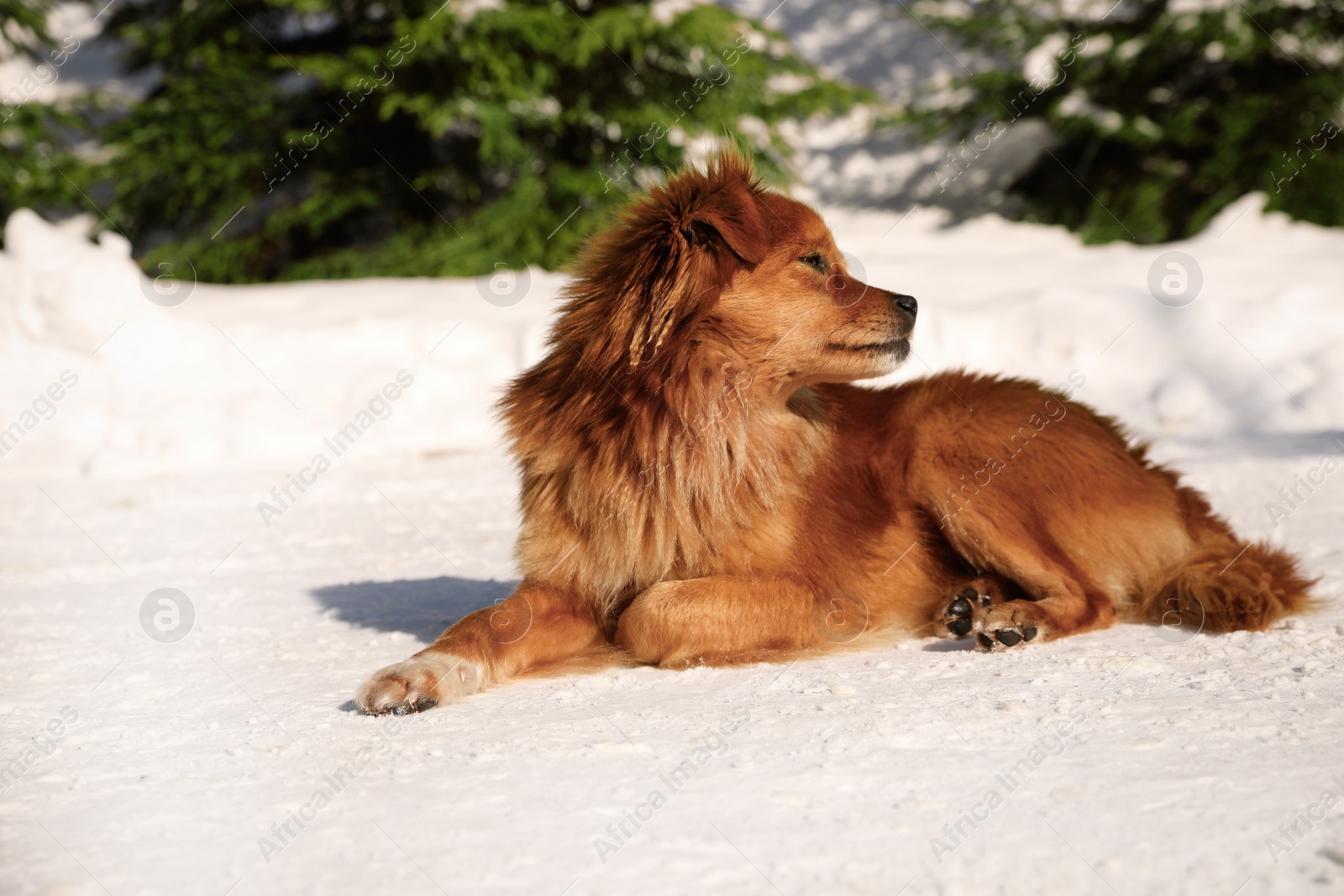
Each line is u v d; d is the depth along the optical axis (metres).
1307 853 2.67
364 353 14.28
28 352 13.47
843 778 3.22
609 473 4.83
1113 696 3.97
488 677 4.52
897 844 2.77
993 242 22.86
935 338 14.23
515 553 5.27
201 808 3.18
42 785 3.42
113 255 14.16
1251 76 23.31
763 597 4.80
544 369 5.19
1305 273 16.64
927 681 4.31
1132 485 5.61
